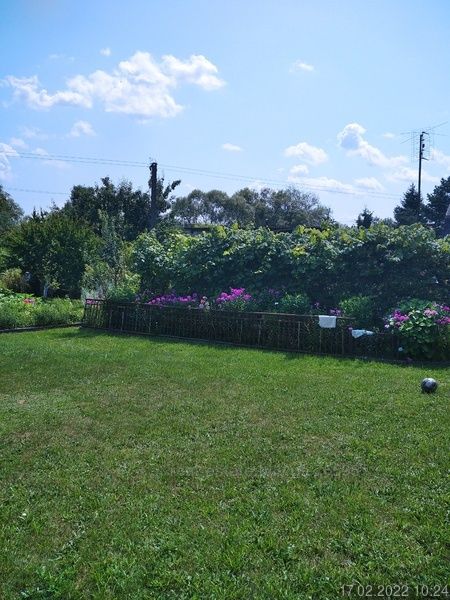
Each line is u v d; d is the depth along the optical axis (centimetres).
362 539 310
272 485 381
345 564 288
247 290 1188
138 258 1338
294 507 349
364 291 1100
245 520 332
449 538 308
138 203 3388
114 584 273
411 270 1082
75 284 1844
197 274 1257
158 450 450
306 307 1065
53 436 486
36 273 1852
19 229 1888
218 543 307
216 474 400
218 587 269
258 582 274
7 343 1003
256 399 605
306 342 945
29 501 359
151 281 1358
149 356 876
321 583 271
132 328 1200
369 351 895
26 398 613
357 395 618
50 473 404
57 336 1127
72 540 312
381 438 472
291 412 554
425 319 869
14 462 425
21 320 1259
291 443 465
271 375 729
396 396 614
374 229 1130
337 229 1220
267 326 994
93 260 1830
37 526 326
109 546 306
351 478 391
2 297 1512
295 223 6569
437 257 1066
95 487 379
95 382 690
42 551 302
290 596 262
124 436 484
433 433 485
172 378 711
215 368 777
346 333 914
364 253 1107
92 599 263
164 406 579
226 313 1056
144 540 311
